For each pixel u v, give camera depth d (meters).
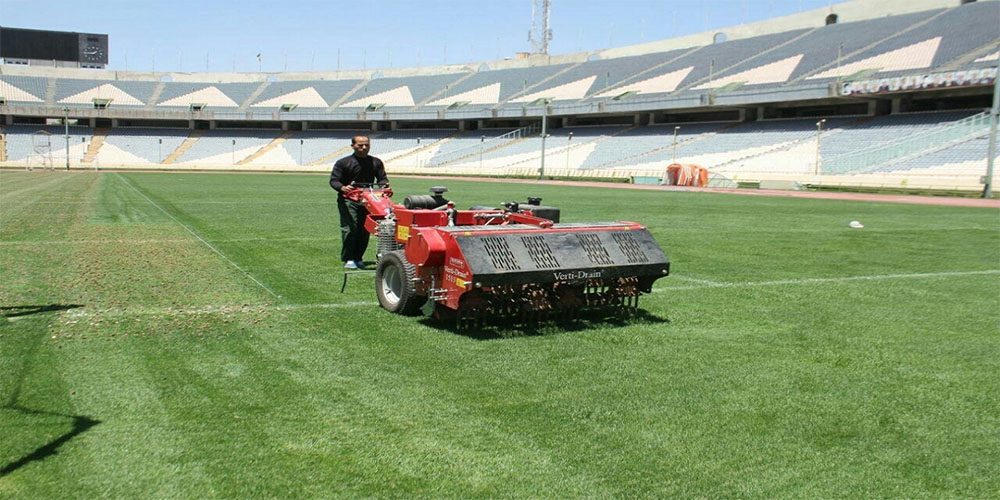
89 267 8.46
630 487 3.10
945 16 49.62
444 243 5.66
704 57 59.94
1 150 63.53
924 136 38.53
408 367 4.70
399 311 6.16
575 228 6.00
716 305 6.96
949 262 10.14
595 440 3.58
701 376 4.63
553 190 34.41
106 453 3.29
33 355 4.74
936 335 5.80
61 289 7.05
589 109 57.09
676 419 3.88
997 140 35.22
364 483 3.07
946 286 8.14
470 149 62.34
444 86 71.38
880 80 41.47
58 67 78.69
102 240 11.09
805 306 6.95
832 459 3.43
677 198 27.95
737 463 3.36
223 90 74.94
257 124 74.88
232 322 5.82
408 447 3.44
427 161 62.28
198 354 4.88
